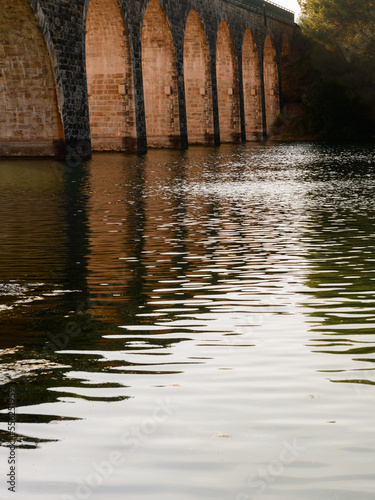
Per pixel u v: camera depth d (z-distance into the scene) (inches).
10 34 1221.7
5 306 331.3
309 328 287.4
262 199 745.6
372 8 2527.1
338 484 158.6
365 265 415.2
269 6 2906.0
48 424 193.5
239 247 479.5
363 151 1823.3
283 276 387.9
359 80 2689.5
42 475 165.0
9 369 242.7
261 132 2733.8
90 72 1625.2
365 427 188.4
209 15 2140.7
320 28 2647.6
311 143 2484.0
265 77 2950.3
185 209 672.4
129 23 1585.9
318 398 209.8
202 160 1403.8
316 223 581.3
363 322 295.4
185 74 2167.8
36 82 1273.4
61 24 1275.8
